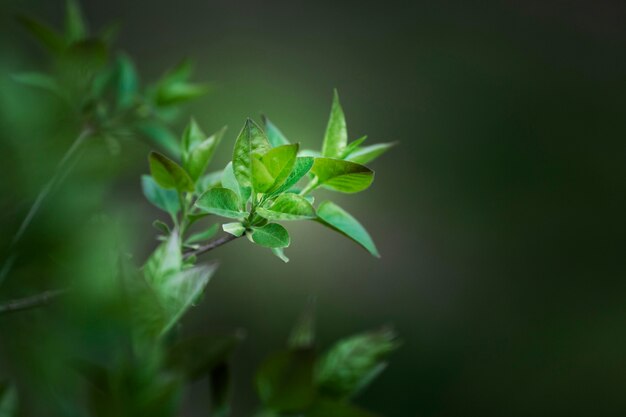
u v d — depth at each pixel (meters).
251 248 2.57
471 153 3.43
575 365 2.84
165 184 0.66
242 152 0.64
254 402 2.35
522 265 3.14
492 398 2.73
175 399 0.55
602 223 3.31
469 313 2.96
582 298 3.09
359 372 0.62
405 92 3.53
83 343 0.54
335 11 3.65
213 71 3.27
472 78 3.67
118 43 3.15
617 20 4.09
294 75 3.39
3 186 0.57
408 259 3.03
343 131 0.70
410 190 3.24
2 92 0.60
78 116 0.80
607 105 3.74
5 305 0.56
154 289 0.57
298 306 2.60
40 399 0.54
